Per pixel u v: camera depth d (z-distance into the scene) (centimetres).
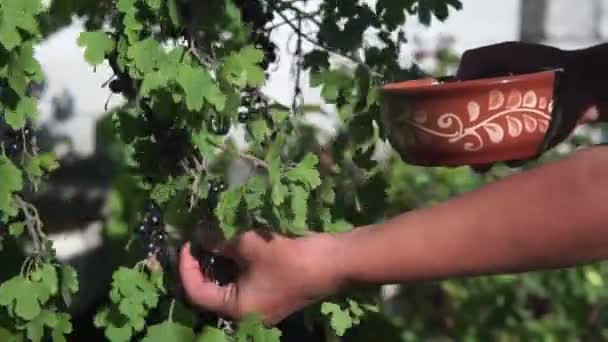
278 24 140
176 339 117
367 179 138
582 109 137
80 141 205
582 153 92
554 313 254
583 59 139
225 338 115
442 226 97
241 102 130
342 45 138
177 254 120
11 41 107
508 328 254
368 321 246
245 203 110
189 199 118
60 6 119
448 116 119
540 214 91
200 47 116
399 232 100
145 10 112
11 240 126
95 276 181
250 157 118
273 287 110
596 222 89
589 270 245
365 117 135
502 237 94
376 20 139
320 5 141
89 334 171
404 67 143
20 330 121
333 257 105
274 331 110
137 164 121
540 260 93
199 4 114
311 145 140
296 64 146
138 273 117
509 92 119
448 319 262
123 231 174
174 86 110
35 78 112
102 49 112
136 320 116
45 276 118
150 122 118
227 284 118
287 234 112
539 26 401
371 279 103
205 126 114
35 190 123
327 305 124
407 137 123
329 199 130
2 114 116
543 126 123
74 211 188
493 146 121
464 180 252
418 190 252
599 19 407
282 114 134
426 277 99
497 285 252
